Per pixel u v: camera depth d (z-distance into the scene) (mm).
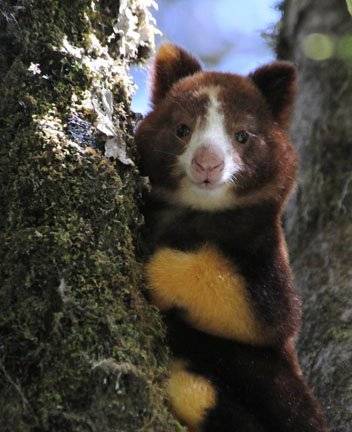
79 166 7855
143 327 7691
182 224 9609
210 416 8641
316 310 11594
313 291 11828
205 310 8891
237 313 8969
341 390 10562
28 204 7617
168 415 7289
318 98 13430
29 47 8398
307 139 13180
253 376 9312
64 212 7625
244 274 9133
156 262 8828
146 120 9828
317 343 11227
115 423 6910
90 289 7383
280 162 9797
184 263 8820
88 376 6961
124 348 7223
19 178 7695
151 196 9523
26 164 7738
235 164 9383
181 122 9555
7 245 7434
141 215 8656
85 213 7730
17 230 7520
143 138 9656
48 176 7691
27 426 6789
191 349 9055
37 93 8195
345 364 10789
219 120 9500
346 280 11672
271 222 9664
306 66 13867
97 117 8320
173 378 8609
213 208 9523
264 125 9836
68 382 6934
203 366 9094
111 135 8352
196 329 9109
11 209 7613
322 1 14211
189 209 9625
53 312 7168
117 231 7898
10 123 8047
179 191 9539
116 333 7254
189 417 8602
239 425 8867
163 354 7867
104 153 8203
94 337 7152
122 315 7469
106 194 7879
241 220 9531
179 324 9008
